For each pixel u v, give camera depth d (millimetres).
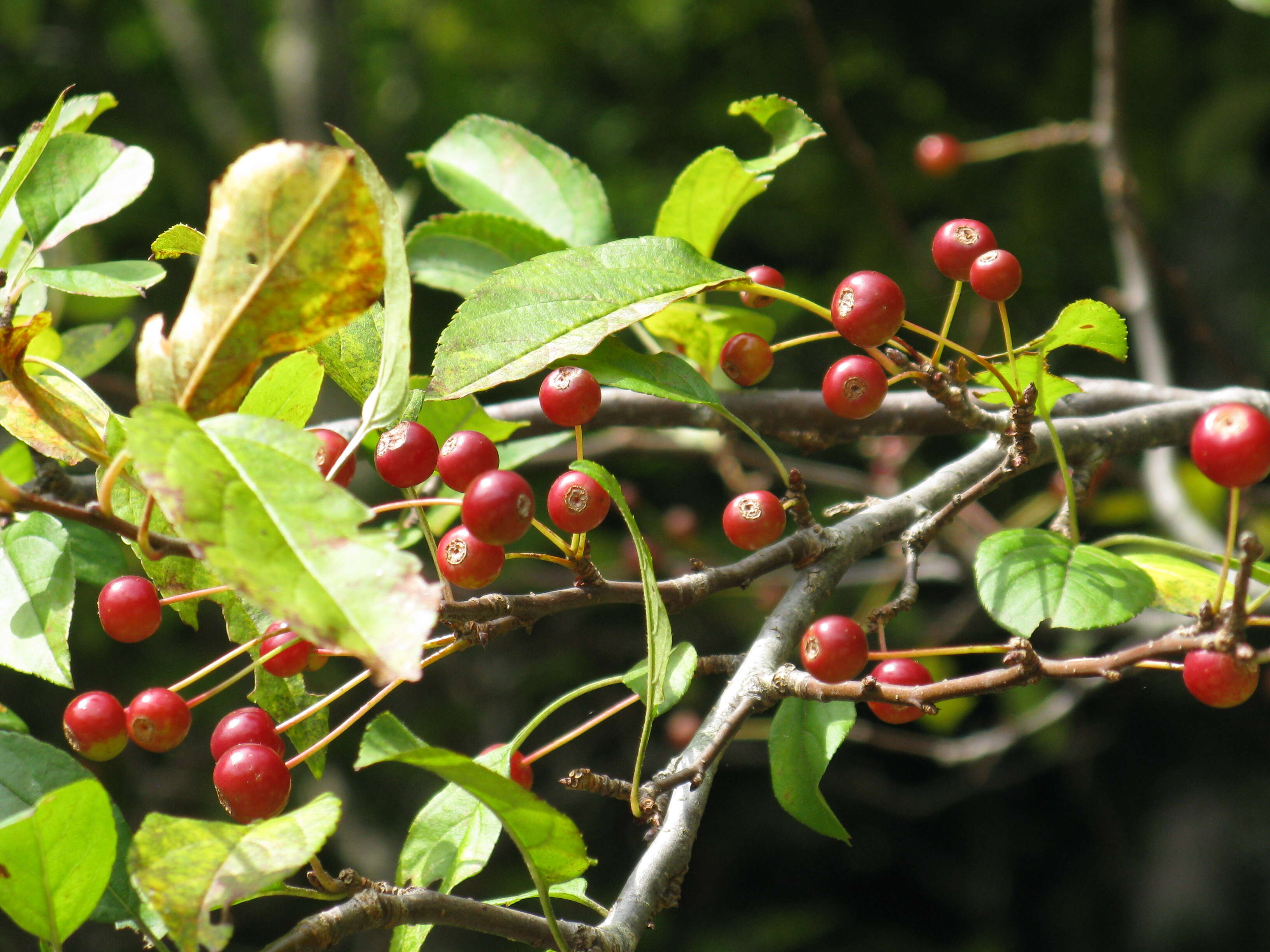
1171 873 8531
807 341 1894
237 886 1210
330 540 1108
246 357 1248
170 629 7180
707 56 9883
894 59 8758
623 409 2625
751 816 9414
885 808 8758
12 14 8883
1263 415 1366
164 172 8820
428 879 1716
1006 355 1771
